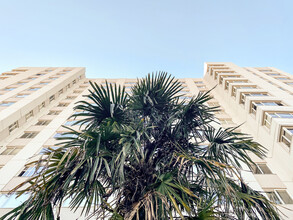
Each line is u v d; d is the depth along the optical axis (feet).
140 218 11.46
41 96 65.05
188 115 17.03
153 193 11.00
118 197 12.66
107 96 15.94
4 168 35.78
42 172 11.82
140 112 18.57
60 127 51.42
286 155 34.81
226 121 55.26
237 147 16.10
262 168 36.29
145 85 18.53
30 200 10.68
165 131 17.28
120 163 11.62
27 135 50.08
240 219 12.89
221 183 12.41
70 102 71.56
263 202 14.01
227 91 70.03
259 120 44.73
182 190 11.70
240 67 95.50
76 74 98.63
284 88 64.80
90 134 11.99
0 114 50.29
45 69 107.96
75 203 12.39
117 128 14.06
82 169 12.00
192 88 84.99
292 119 38.99
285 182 32.73
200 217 10.62
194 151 17.01
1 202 29.37
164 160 15.42
